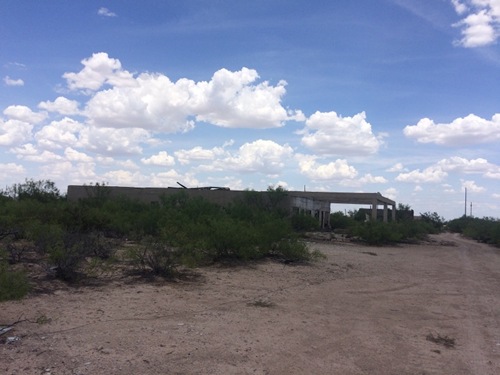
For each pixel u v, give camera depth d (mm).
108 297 11523
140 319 9641
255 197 43719
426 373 7508
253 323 9922
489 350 8961
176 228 17672
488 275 21297
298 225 41750
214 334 8859
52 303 10492
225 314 10570
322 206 60188
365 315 11406
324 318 10828
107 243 16703
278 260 20781
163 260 15227
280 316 10727
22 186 33750
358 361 7914
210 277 15492
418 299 14031
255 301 12172
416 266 23578
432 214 105562
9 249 14734
